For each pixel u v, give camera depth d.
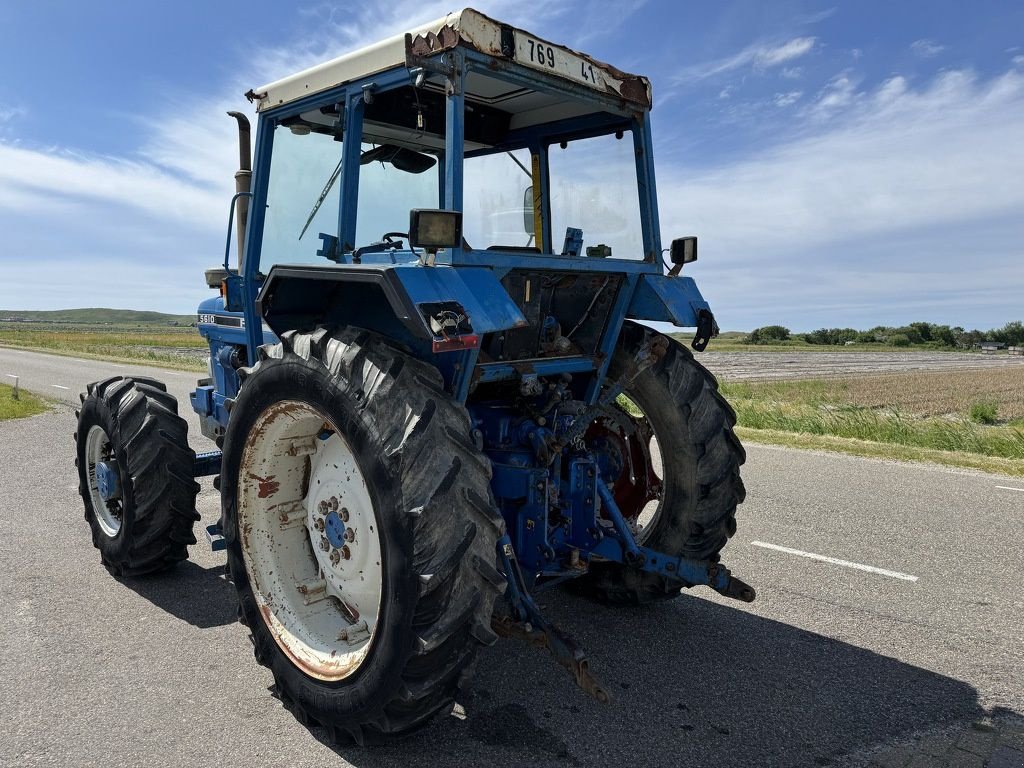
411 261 2.84
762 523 5.66
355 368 2.56
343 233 3.17
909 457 8.35
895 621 3.85
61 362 28.28
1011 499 6.34
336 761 2.62
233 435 3.10
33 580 4.47
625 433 3.96
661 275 3.61
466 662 2.49
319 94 3.24
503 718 2.93
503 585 2.47
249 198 3.94
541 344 3.33
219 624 3.83
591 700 3.07
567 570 3.23
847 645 3.58
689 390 3.59
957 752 2.66
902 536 5.30
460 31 2.65
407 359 2.59
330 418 2.62
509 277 3.05
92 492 4.70
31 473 7.71
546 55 3.00
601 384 3.61
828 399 22.34
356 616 3.01
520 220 3.92
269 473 3.12
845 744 2.72
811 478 7.27
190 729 2.83
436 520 2.37
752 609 4.04
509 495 3.12
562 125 3.80
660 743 2.74
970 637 3.65
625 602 4.05
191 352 39.78
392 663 2.42
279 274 2.87
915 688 3.15
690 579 3.35
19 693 3.10
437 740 2.77
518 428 3.27
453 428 2.51
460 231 2.62
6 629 3.75
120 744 2.72
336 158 3.34
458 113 2.70
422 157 3.66
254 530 3.14
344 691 2.61
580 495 3.34
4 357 31.89
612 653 3.51
